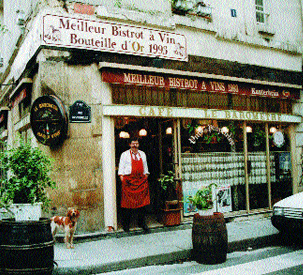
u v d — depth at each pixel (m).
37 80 6.61
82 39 6.54
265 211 8.85
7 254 4.23
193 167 7.86
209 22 8.27
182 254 5.68
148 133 8.70
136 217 8.19
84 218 6.39
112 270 5.13
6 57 10.95
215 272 4.86
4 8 11.59
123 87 6.95
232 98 8.52
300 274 4.69
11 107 10.16
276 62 9.53
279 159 9.44
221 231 5.30
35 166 4.70
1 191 4.60
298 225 5.86
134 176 6.77
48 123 6.26
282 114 9.37
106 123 6.73
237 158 8.62
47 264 4.43
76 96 6.48
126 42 6.98
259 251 6.10
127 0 7.16
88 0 6.69
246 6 9.09
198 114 7.80
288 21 10.06
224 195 8.28
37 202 4.75
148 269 5.18
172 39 7.60
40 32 6.22
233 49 8.68
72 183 6.35
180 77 7.51
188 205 7.67
